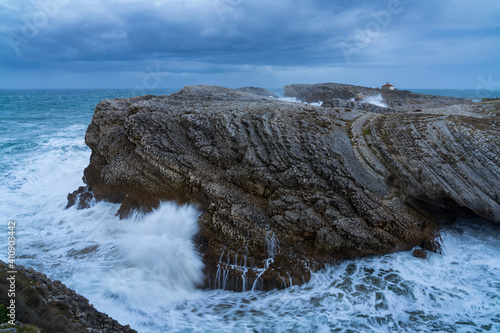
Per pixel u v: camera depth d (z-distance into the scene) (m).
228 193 15.21
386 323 10.16
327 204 13.80
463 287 11.41
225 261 13.42
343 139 16.48
